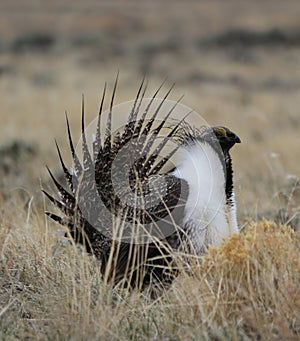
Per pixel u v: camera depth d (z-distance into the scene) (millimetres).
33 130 54656
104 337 15891
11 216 25172
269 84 94625
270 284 16438
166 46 132625
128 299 18172
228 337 15531
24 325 17016
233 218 19250
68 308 17125
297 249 18500
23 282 19766
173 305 16922
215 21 164000
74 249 19125
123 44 135500
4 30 151000
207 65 112750
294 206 26688
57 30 152500
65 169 20250
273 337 15680
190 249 18312
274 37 136500
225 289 16844
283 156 43562
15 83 90312
